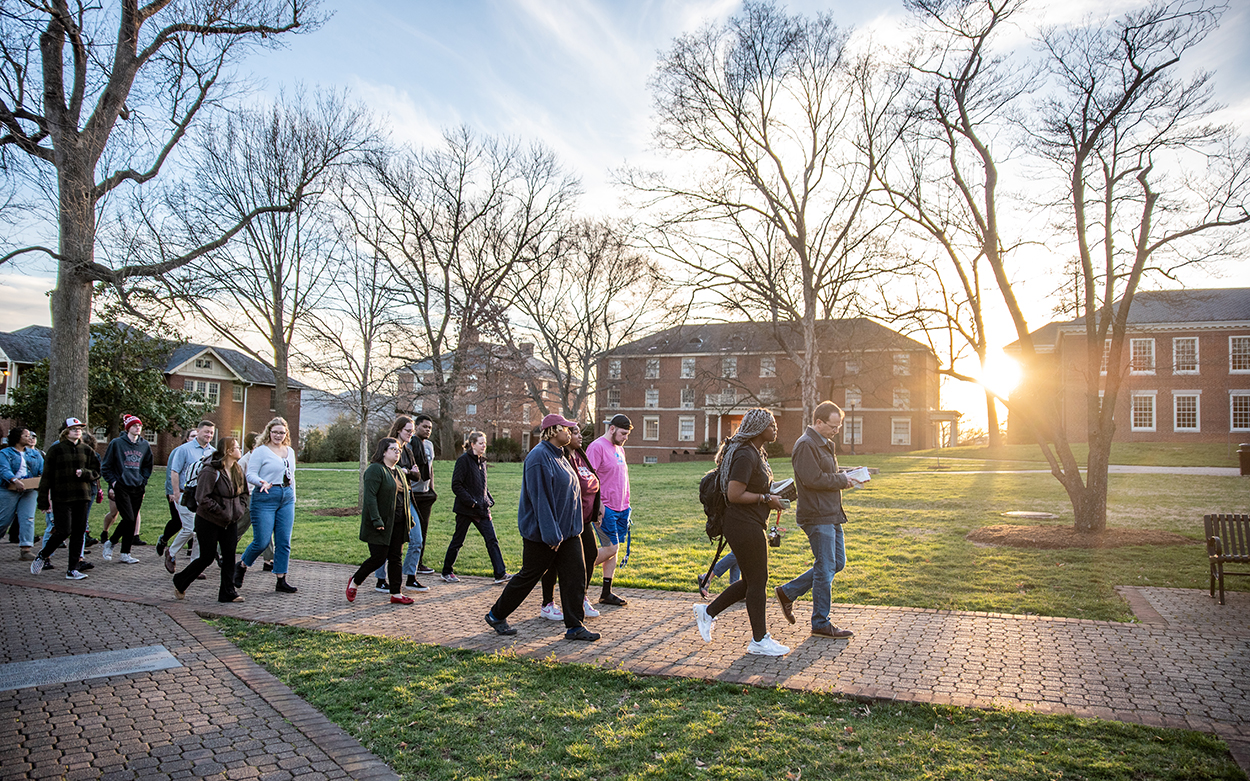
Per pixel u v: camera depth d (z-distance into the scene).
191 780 3.72
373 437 27.55
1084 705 4.53
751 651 5.70
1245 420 39.50
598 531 7.59
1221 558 7.23
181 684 5.17
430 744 4.15
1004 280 12.16
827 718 4.40
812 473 6.04
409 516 7.92
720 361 46.97
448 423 39.06
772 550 10.51
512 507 17.48
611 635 6.36
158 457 40.34
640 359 59.28
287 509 8.41
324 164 20.31
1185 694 4.70
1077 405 42.12
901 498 17.70
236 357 46.88
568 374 44.44
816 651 5.75
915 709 4.51
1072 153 11.62
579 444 6.97
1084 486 11.44
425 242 37.62
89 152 14.03
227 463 7.70
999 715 4.36
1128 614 6.80
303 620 6.96
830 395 41.75
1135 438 41.28
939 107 12.53
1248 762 3.69
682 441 57.72
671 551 10.71
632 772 3.76
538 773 3.79
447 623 6.85
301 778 3.76
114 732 4.33
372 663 5.59
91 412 28.77
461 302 38.22
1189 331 40.66
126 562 10.30
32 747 4.11
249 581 9.05
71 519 9.04
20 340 39.06
